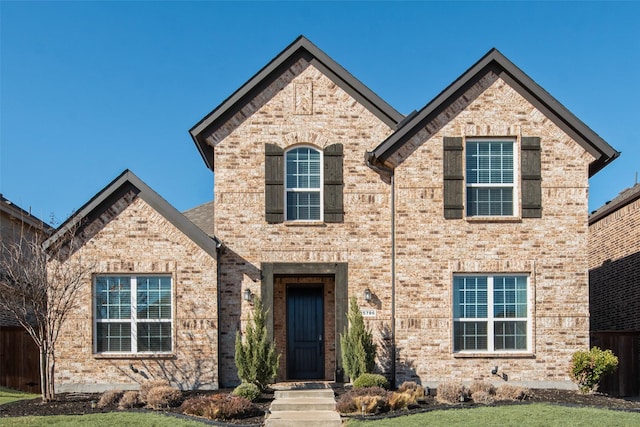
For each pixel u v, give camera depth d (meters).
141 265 17.05
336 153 17.88
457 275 17.28
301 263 17.59
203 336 16.98
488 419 12.70
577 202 17.38
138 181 17.08
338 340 17.39
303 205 17.92
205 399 14.09
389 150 17.28
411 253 17.19
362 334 16.48
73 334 16.86
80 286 16.42
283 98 18.05
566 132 17.53
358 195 17.78
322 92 18.06
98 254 17.05
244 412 13.82
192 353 16.94
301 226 17.70
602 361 16.42
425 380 16.86
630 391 19.23
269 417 13.51
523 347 17.14
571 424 12.26
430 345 16.97
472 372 16.92
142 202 17.20
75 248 17.02
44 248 16.36
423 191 17.30
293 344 18.50
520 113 17.50
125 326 17.03
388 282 17.55
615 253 22.84
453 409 13.91
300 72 18.12
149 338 17.02
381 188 17.81
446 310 17.05
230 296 17.47
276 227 17.72
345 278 17.56
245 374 16.03
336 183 17.80
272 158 17.83
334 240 17.67
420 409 13.97
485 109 17.50
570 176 17.42
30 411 14.20
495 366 16.94
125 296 17.12
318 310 18.61
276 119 17.98
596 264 24.61
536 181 17.38
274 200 17.73
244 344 16.97
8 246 23.17
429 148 17.38
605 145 17.23
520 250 17.22
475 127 17.42
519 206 17.28
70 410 14.27
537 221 17.31
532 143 17.42
